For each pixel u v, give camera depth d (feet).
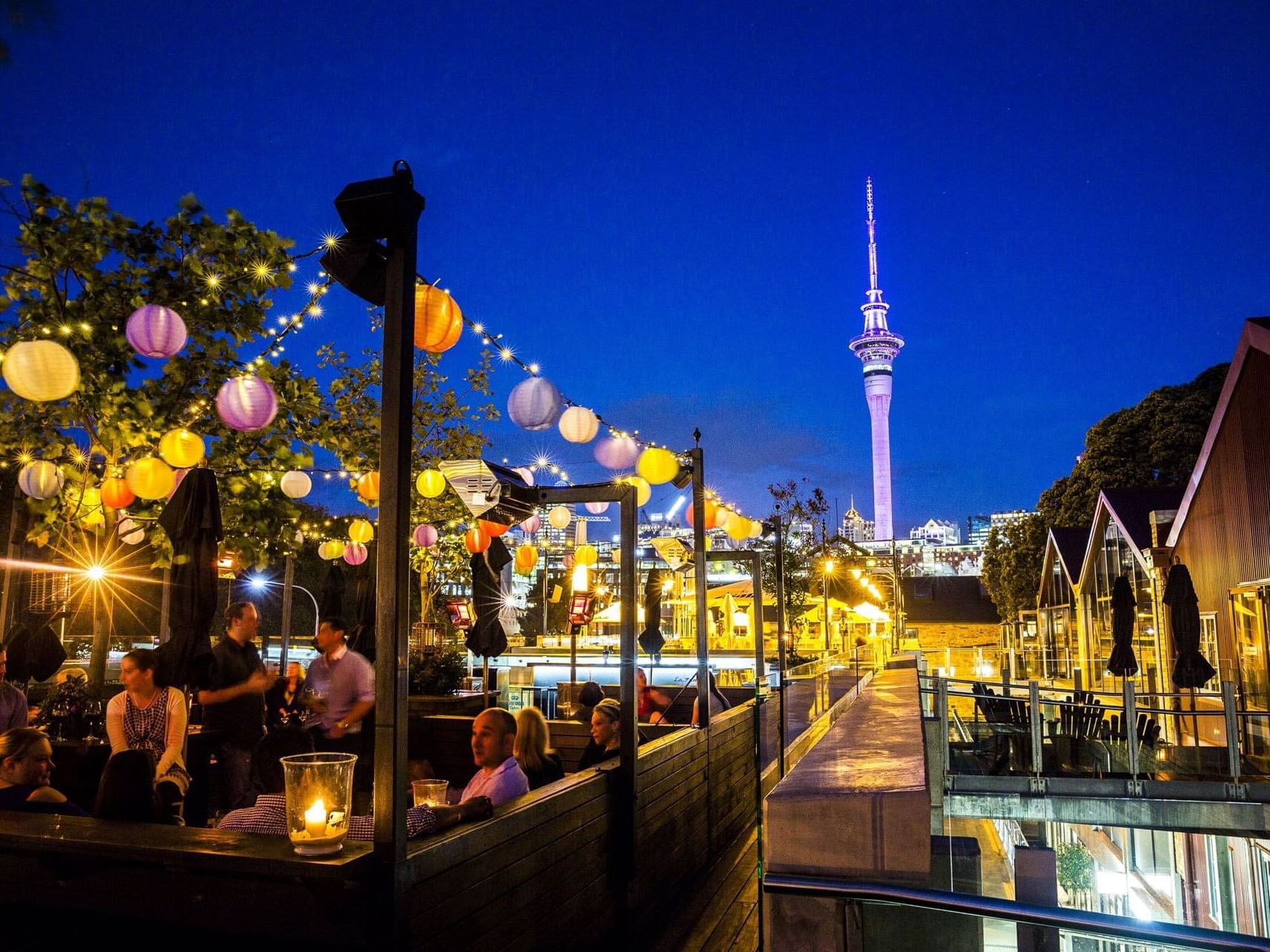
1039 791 33.83
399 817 10.14
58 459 24.90
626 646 18.04
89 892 10.64
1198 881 50.34
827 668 46.19
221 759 20.26
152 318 15.48
